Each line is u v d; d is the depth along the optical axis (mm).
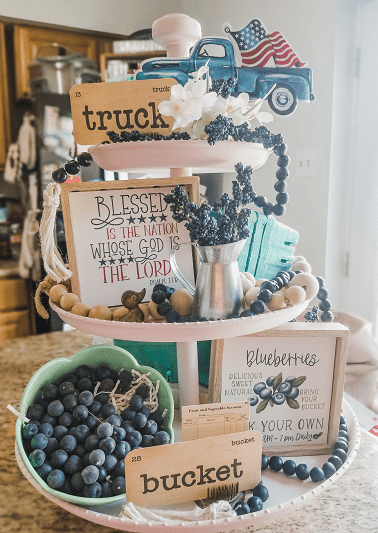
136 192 799
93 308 706
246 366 766
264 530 604
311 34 1766
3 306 2920
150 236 808
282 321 657
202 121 672
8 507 667
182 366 808
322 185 1800
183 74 774
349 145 1814
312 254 1896
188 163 673
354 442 742
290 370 770
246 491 673
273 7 1935
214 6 2357
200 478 636
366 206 1782
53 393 691
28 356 1311
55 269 766
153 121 722
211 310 654
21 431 646
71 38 2781
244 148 671
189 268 822
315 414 778
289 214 1984
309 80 815
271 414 779
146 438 675
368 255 1800
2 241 3090
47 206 734
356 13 1697
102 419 683
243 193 632
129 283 800
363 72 1725
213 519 567
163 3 2850
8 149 2965
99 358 761
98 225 784
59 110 2820
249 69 798
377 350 1488
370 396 1460
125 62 2561
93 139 728
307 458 758
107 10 2811
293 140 1910
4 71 2781
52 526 622
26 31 2662
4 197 3113
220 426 679
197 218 616
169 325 587
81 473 598
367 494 685
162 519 578
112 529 613
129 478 601
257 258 862
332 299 1904
